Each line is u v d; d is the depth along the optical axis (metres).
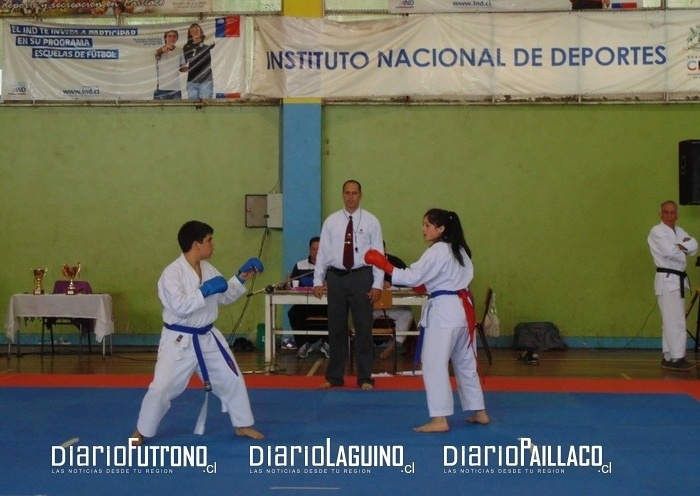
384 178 11.90
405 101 11.78
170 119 12.07
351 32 11.71
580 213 11.79
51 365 10.11
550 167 11.81
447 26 11.70
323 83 11.72
